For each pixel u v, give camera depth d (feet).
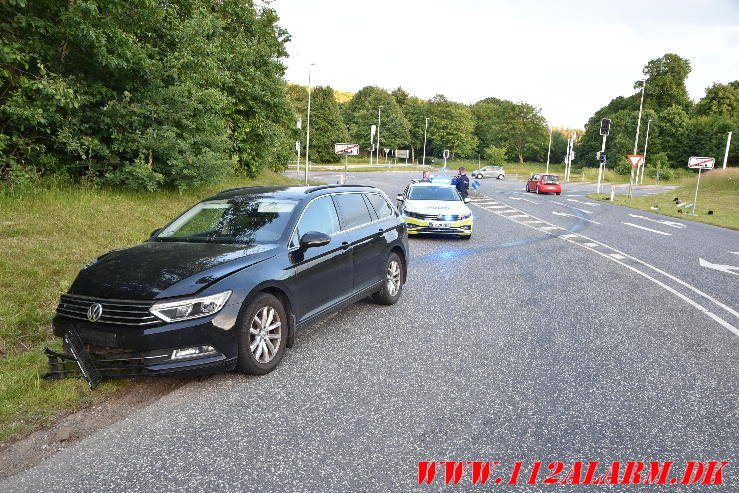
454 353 15.76
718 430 11.23
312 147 304.30
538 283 26.45
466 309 21.03
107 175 36.94
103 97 36.40
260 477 9.09
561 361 15.29
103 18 33.45
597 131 372.99
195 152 45.93
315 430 10.82
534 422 11.39
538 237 45.47
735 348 16.94
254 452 9.91
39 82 30.04
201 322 12.10
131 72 37.83
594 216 69.36
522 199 101.24
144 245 15.33
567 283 26.63
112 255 14.48
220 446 10.12
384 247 20.51
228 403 12.04
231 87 68.54
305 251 15.61
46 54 32.37
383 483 8.98
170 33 42.16
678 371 14.71
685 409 12.22
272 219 16.05
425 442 10.43
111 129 36.76
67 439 10.29
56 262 21.53
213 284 12.60
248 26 74.18
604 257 35.47
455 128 377.91
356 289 18.53
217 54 51.55
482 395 12.75
